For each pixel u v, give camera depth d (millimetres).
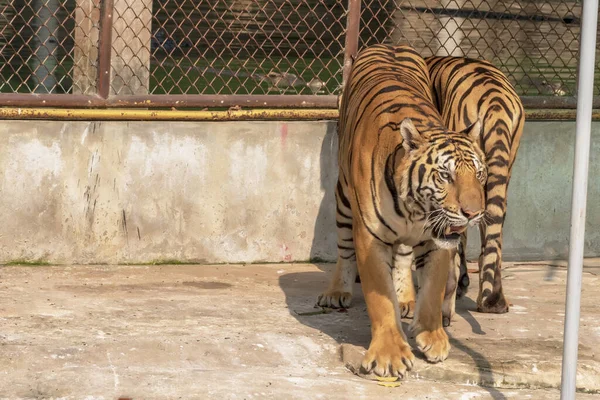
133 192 7672
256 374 5484
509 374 5516
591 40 4102
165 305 6637
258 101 7758
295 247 8016
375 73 6387
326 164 7961
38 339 5766
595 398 5438
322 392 5230
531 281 7707
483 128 6328
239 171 7828
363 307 6824
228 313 6520
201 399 5039
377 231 5582
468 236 8297
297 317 6512
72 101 7484
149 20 7965
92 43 7848
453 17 9031
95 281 7195
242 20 15242
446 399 5242
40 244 7578
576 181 4184
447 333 6207
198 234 7824
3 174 7453
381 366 5434
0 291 6797
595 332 6340
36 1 13539
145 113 7582
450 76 6664
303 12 15555
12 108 7371
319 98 7863
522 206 8352
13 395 5059
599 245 8570
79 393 5086
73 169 7551
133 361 5594
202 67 12812
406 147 5207
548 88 10406
